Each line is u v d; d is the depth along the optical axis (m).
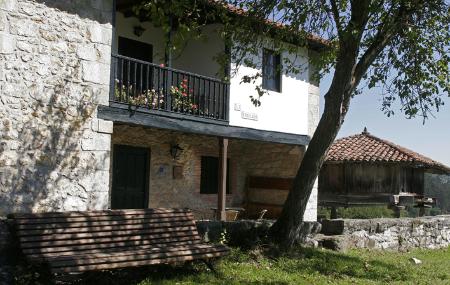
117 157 12.24
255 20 9.89
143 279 7.11
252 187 15.41
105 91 9.49
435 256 12.29
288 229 9.93
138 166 12.73
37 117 8.56
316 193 14.62
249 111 12.74
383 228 12.41
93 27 9.34
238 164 15.43
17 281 6.38
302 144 14.21
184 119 11.02
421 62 11.18
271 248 9.41
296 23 9.55
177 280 7.14
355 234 11.67
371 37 10.64
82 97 9.15
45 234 6.86
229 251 8.02
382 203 14.79
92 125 9.27
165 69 10.66
